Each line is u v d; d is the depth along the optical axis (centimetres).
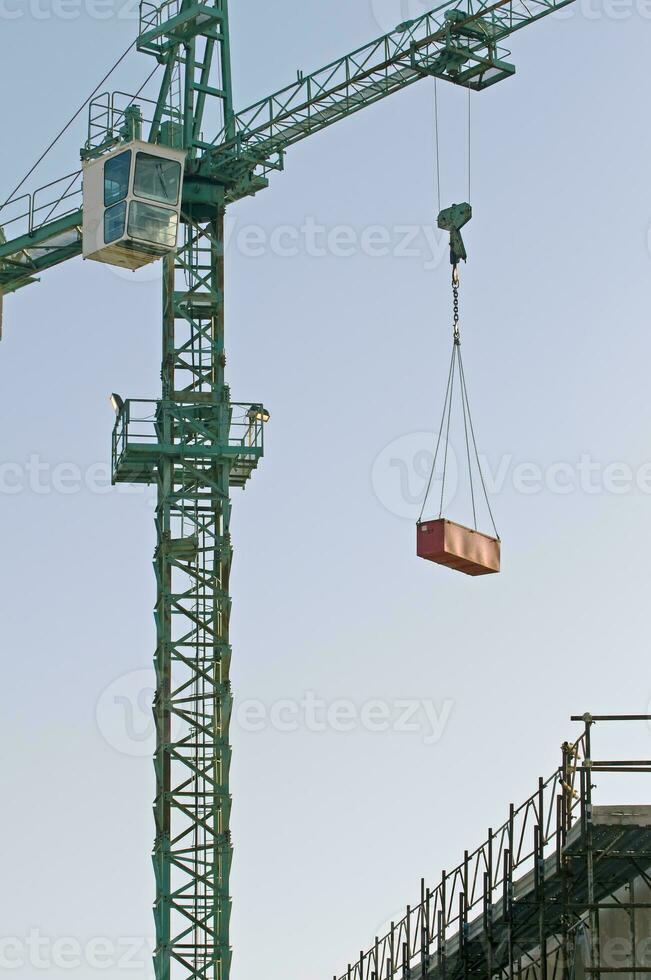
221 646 9238
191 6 9438
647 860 6462
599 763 6150
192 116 9594
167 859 9056
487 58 8631
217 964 8994
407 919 7812
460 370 7562
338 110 9231
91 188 9250
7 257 9912
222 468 9462
